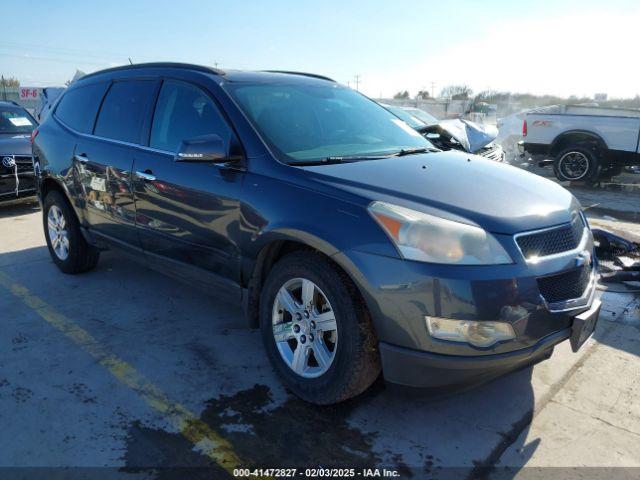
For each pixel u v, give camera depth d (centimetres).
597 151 1052
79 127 466
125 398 301
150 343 367
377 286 248
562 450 263
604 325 403
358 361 264
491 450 263
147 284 480
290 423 281
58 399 299
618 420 288
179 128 365
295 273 287
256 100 350
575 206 304
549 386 320
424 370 250
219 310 424
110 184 412
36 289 468
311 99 382
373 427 279
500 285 240
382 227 251
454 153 375
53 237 513
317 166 301
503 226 251
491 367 244
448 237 244
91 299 445
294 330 296
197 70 377
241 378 324
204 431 273
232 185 314
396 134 391
